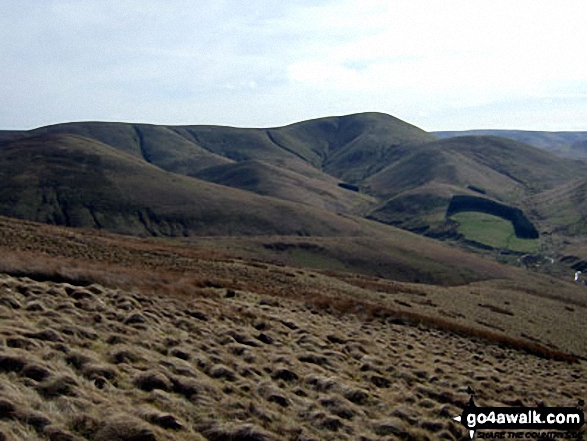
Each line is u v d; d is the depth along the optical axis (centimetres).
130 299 2209
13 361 1180
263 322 2412
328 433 1277
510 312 6231
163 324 1975
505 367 2856
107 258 4297
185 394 1311
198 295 2792
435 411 1644
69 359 1325
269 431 1194
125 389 1251
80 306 1964
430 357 2603
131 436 995
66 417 1017
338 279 6406
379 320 3556
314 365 1859
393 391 1788
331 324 2922
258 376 1605
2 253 2491
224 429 1136
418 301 5572
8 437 874
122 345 1529
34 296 1916
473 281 12769
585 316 7706
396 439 1340
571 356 4050
